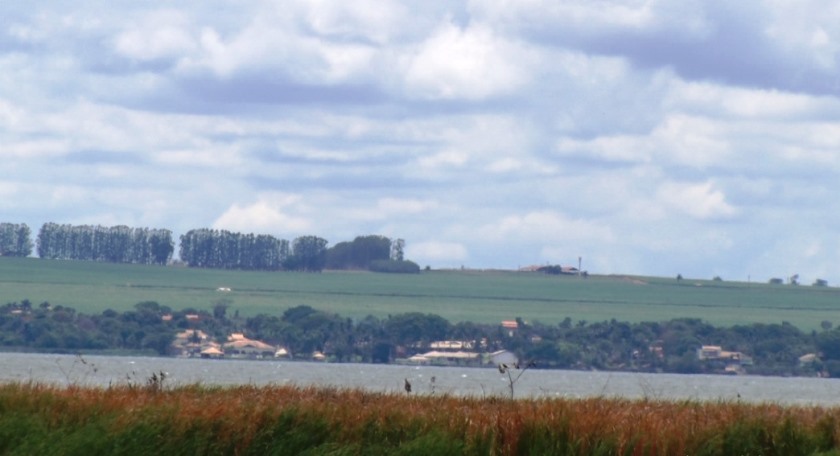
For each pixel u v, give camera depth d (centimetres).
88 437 7819
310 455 7894
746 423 8550
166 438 7919
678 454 8000
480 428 8025
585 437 7962
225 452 7988
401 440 8088
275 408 8400
